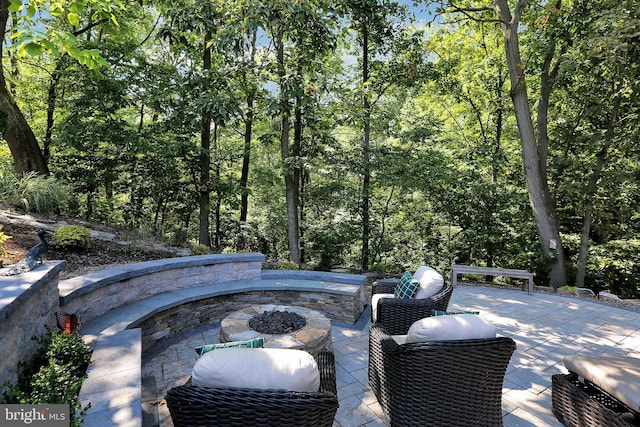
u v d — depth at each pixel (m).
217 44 6.38
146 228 6.55
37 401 1.51
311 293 4.48
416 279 3.49
